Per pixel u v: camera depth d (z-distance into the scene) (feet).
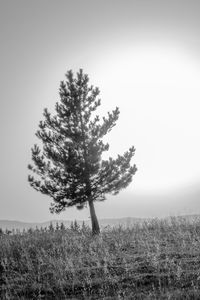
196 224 63.00
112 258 47.55
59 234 70.18
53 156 89.04
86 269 44.68
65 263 46.70
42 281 43.57
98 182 89.30
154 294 35.14
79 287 40.57
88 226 84.43
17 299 39.93
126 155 91.25
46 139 91.81
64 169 88.89
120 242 55.83
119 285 38.93
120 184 90.12
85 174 88.43
